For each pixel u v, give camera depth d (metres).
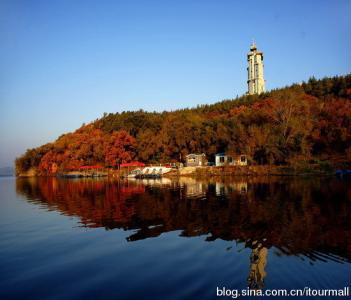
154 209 29.77
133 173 100.31
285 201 31.66
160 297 11.04
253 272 13.12
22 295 11.57
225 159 92.69
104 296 11.29
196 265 14.13
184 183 62.69
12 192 55.06
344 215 23.88
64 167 134.25
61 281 12.77
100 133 140.50
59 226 23.31
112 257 15.66
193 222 23.12
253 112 101.19
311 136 84.00
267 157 81.06
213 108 155.25
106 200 38.47
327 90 121.25
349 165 70.12
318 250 15.73
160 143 113.19
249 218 23.84
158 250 16.55
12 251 17.09
